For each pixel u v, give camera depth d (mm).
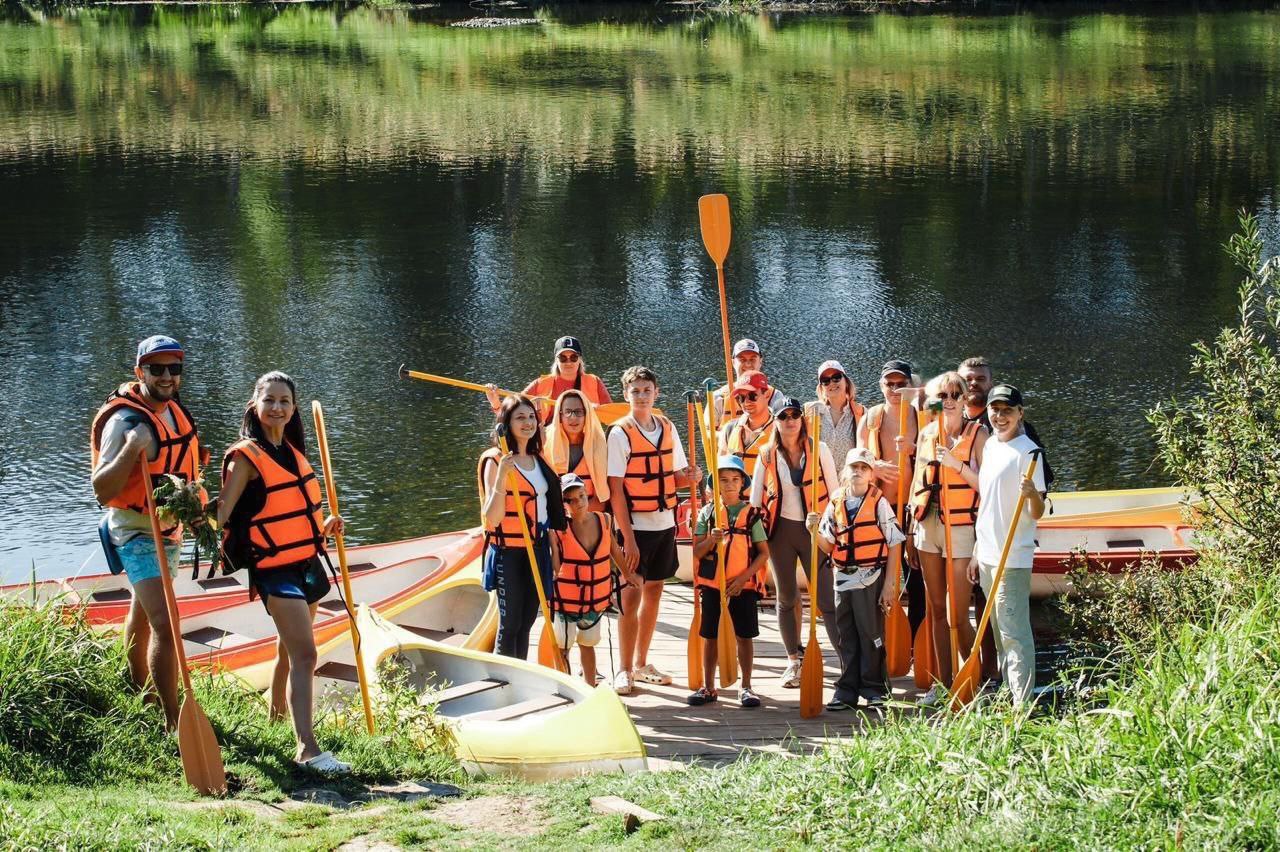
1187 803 3924
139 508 4973
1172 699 4438
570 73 42219
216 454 12648
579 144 30516
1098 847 3840
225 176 27094
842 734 6320
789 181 26219
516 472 6273
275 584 5027
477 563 8945
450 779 5262
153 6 63219
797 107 35250
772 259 20438
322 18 59312
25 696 4902
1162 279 19125
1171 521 9641
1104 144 29688
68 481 12023
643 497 6848
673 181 26328
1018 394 5879
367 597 8633
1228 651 4672
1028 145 29750
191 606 7871
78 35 53281
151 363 4871
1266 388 6281
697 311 17688
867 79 39969
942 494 6426
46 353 15859
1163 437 6676
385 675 6215
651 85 39438
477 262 20344
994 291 18625
